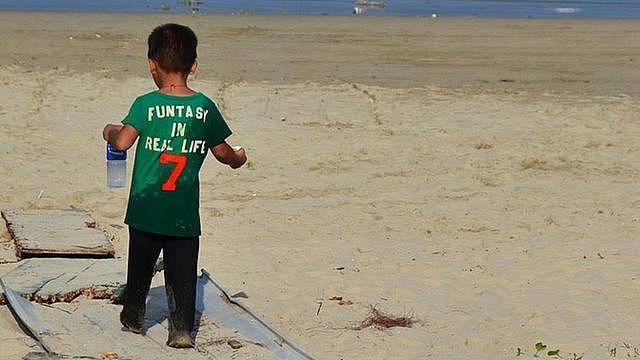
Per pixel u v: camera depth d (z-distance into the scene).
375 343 14.80
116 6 77.25
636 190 25.70
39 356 12.74
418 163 27.94
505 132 32.22
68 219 19.84
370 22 68.00
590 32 65.56
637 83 44.00
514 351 14.75
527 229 21.78
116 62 43.34
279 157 28.05
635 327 15.88
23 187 23.47
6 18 60.25
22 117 31.38
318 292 17.11
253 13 74.12
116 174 13.94
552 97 39.34
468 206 23.66
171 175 12.90
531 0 107.25
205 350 13.55
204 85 37.84
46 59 43.25
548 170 27.72
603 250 20.19
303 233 20.91
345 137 30.84
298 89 38.25
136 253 13.38
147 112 12.76
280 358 13.48
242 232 20.77
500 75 44.91
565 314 16.44
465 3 98.88
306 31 59.91
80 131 30.05
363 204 23.48
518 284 17.97
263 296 16.73
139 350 13.29
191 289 13.41
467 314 16.33
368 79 41.97
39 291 15.22
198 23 62.41
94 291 15.55
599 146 30.83
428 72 44.88
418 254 19.67
